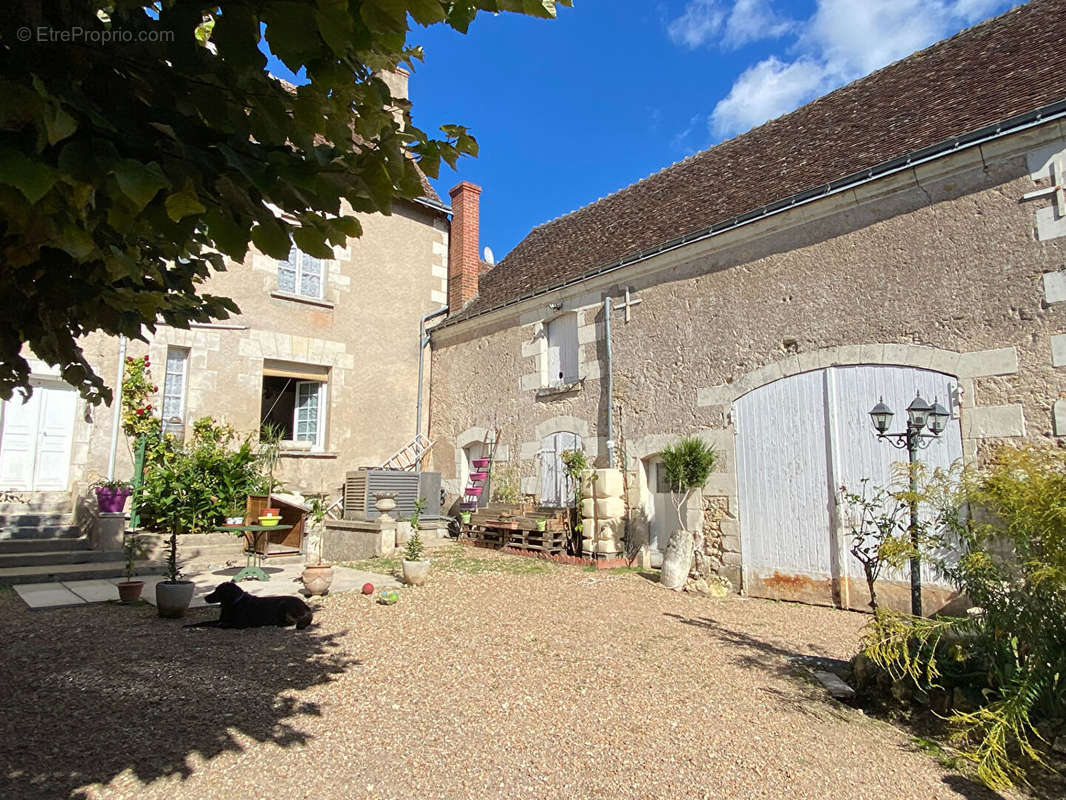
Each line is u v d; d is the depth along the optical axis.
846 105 9.30
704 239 8.52
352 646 5.07
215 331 10.56
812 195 7.43
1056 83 6.33
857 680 4.55
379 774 3.10
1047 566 3.47
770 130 10.35
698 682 4.52
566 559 9.31
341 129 1.99
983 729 3.60
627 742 3.53
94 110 1.51
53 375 9.02
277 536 10.32
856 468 7.00
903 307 6.79
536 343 11.15
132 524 9.05
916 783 3.28
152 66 1.70
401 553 9.88
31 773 2.97
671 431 8.87
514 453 11.36
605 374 9.94
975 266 6.34
